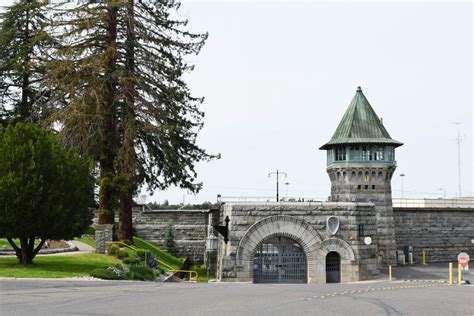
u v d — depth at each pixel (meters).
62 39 39.69
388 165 50.88
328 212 35.91
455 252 54.28
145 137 41.72
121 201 40.28
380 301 19.59
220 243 37.38
